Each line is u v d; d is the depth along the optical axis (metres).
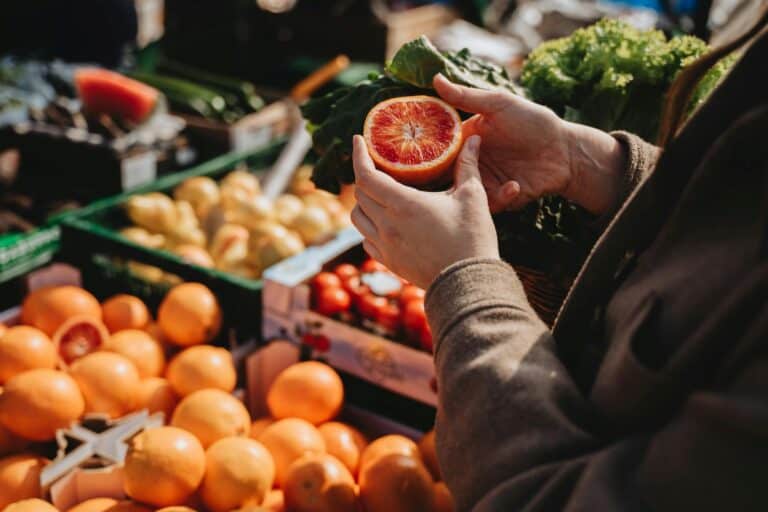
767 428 0.60
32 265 2.65
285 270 2.18
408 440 1.80
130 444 1.62
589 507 0.73
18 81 3.25
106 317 2.20
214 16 4.73
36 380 1.72
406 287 2.20
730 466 0.63
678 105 0.94
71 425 1.72
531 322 0.93
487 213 1.04
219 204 2.83
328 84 4.38
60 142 2.97
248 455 1.59
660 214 0.91
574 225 1.56
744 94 0.80
